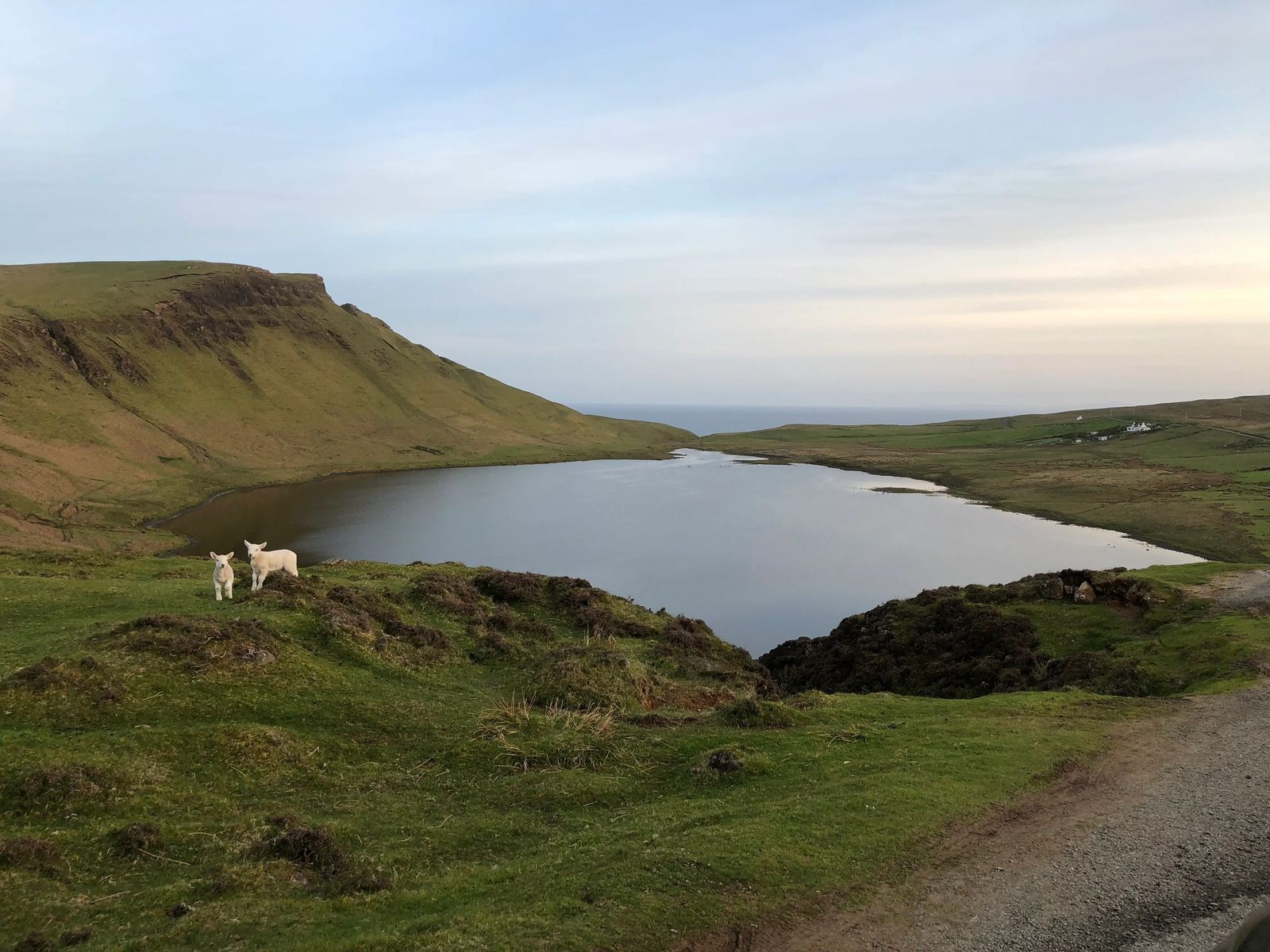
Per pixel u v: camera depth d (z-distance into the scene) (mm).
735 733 17500
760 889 10242
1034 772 14969
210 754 13516
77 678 14586
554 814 13336
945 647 35562
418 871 10969
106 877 9984
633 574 64875
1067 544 78812
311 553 74000
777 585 61812
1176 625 29766
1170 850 11938
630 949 8789
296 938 8727
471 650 23234
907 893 10469
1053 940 9547
